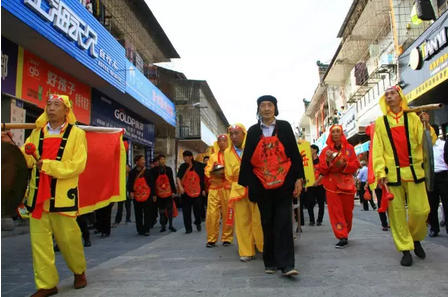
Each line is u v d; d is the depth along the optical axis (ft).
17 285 12.46
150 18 57.36
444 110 39.52
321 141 90.58
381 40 58.23
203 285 11.21
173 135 71.41
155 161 29.27
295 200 18.53
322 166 17.63
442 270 11.87
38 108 30.76
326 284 10.79
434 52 34.81
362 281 10.95
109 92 42.14
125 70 42.01
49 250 10.94
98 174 14.35
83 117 37.83
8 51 26.55
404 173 13.01
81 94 37.37
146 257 16.43
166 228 29.73
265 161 11.99
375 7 52.11
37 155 11.18
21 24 24.23
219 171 19.19
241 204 15.21
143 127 57.93
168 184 27.27
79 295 10.68
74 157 11.32
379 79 53.67
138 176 25.49
